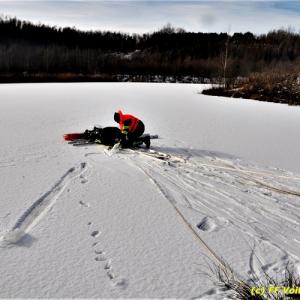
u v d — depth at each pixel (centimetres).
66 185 555
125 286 320
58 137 892
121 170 638
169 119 1282
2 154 721
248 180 614
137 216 457
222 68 3334
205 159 744
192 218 458
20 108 1462
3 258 352
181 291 316
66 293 308
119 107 1562
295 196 548
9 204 476
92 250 373
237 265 356
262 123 1284
